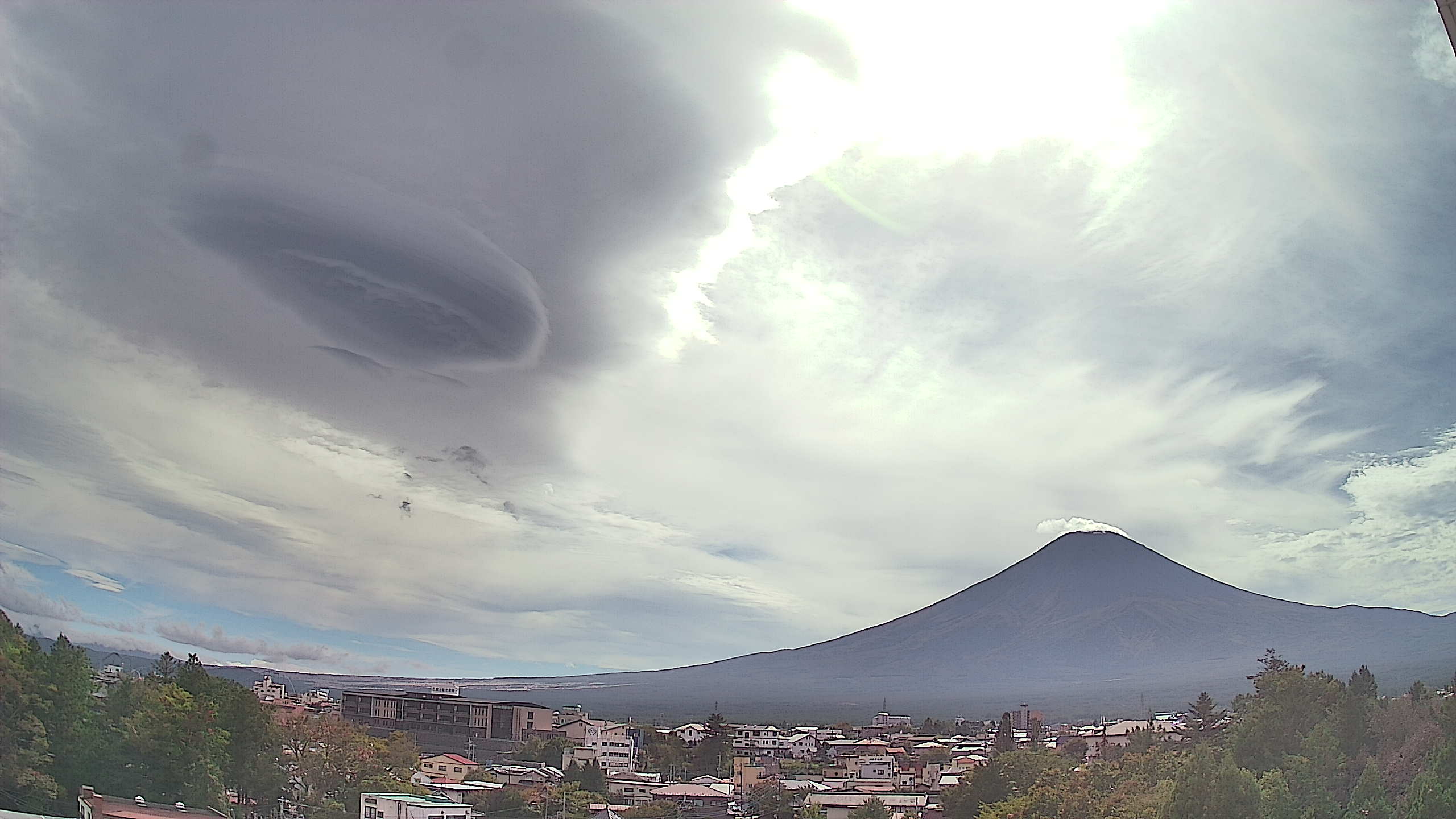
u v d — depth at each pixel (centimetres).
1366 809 2430
